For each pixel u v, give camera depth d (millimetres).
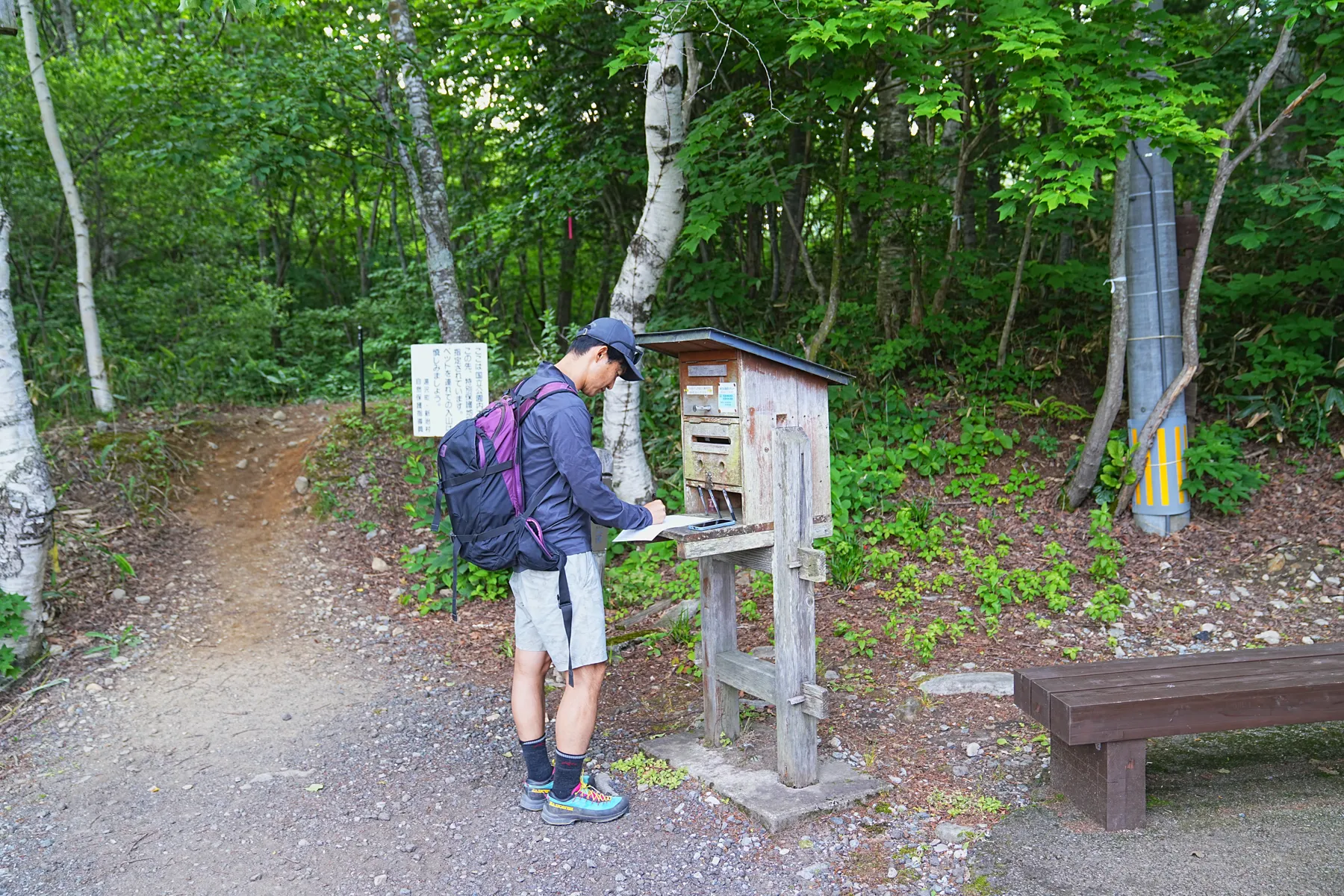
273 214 14844
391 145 7648
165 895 2541
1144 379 5457
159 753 3523
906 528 5570
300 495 6805
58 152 7520
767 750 3215
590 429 2656
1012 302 7270
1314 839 2482
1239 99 7039
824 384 2967
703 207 5801
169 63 6730
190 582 5527
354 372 12320
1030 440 6562
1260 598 4625
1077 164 4352
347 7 9156
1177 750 3121
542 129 8461
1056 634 4355
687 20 5121
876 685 3822
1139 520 5492
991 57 4812
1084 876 2377
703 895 2418
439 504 2867
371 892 2516
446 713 3877
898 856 2539
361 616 5168
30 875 2664
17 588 4238
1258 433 6215
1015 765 3037
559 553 2617
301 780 3266
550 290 15469
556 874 2551
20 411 4258
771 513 2852
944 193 6578
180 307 10078
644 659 4359
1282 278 6410
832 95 4934
